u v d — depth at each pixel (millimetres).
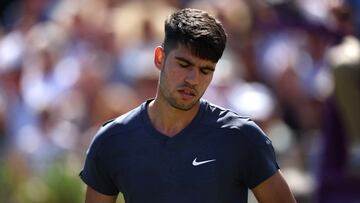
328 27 24531
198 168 11734
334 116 17859
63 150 25234
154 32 26531
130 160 11914
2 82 27875
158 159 11812
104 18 27703
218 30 11391
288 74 25375
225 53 25781
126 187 11992
